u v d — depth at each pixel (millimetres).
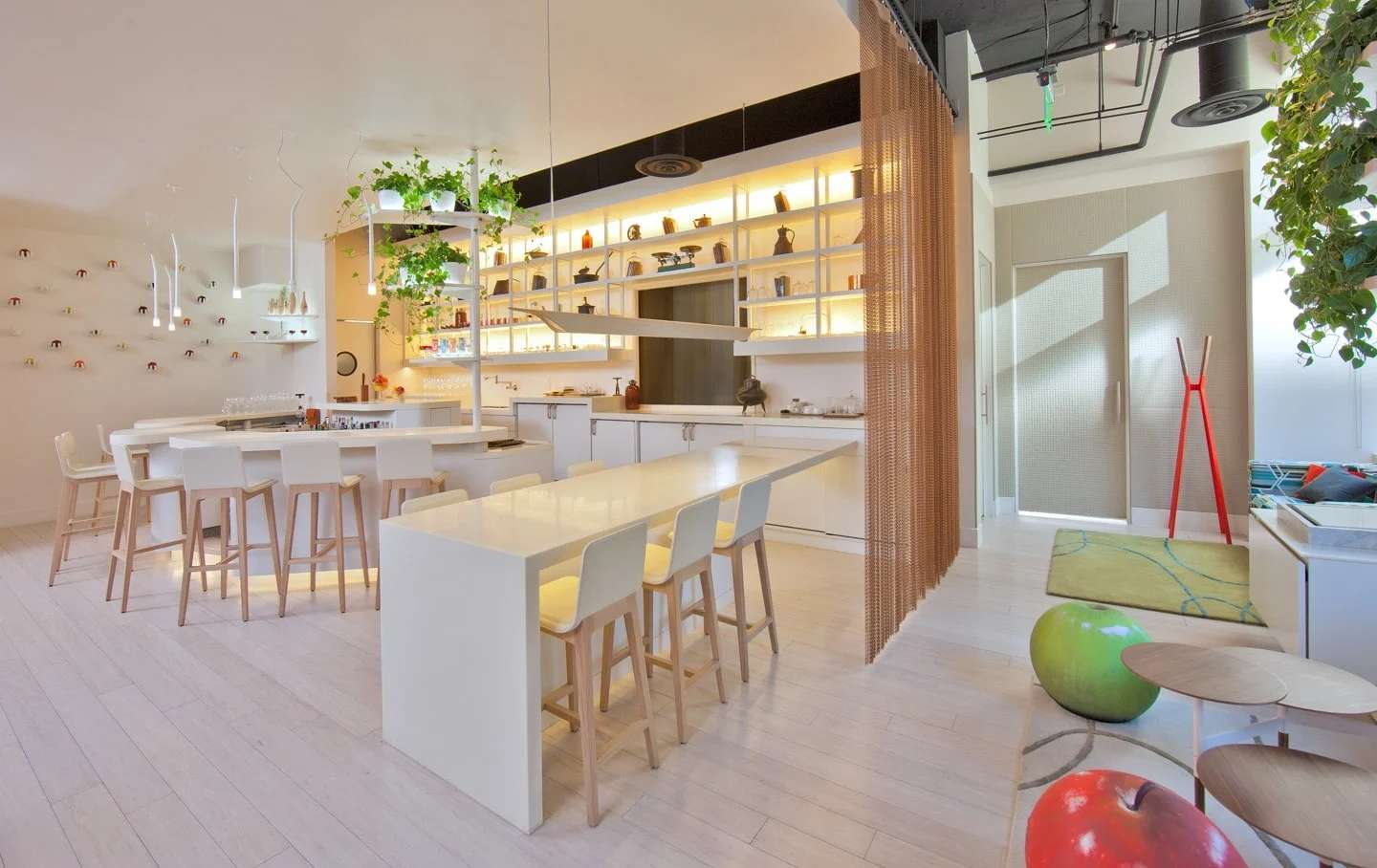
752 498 2936
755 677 2949
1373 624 2322
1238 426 5172
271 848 1894
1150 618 3533
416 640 2287
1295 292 2820
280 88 3602
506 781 2006
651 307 6676
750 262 5527
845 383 5465
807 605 3871
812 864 1815
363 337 8570
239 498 3637
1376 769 2160
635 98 3887
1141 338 5508
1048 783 2152
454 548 2135
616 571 2115
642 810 2055
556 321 2768
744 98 3945
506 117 4102
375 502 4379
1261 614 3227
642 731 2334
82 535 5660
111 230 6555
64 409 6523
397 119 4062
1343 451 4633
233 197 5480
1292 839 1154
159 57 3205
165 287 7191
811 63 3529
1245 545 4848
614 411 6707
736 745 2408
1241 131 4859
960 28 4844
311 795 2133
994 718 2578
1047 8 4465
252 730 2518
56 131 4039
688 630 3480
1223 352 5203
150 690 2828
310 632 3467
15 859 1850
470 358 4805
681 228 6375
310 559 3869
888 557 3254
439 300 7754
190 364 7383
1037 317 5992
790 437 5160
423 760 2291
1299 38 2928
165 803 2090
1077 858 1238
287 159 4664
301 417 7383
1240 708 2541
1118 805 1290
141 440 4590
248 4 2783
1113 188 5551
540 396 7098
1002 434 6203
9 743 2426
